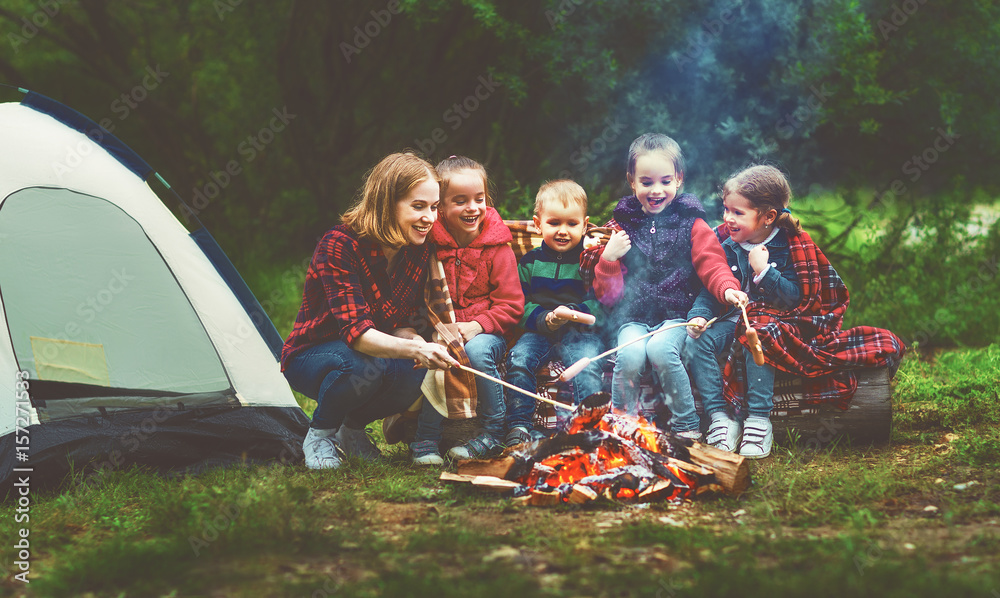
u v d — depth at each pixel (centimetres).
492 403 434
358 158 1104
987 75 829
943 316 752
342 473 418
